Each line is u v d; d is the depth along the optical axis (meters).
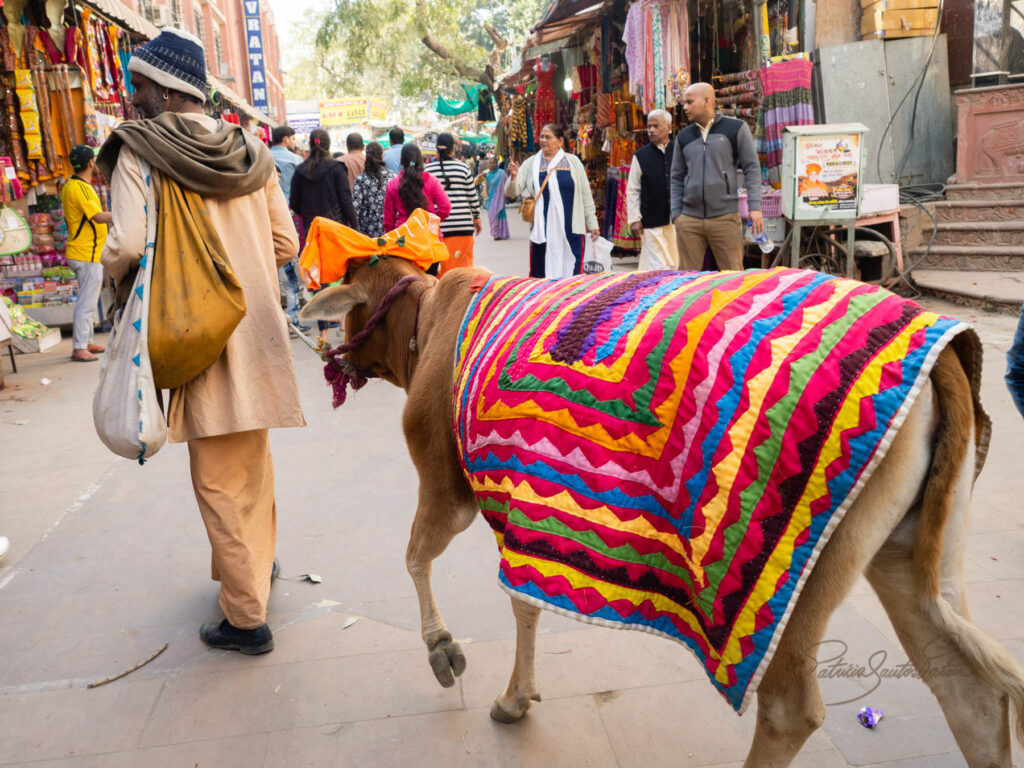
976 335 1.72
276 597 3.43
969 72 9.53
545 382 2.02
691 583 1.81
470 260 7.71
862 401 1.63
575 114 14.51
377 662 2.96
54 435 5.75
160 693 2.85
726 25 9.10
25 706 2.82
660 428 1.83
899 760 2.31
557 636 3.04
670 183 7.03
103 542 4.03
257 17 29.30
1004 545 3.37
